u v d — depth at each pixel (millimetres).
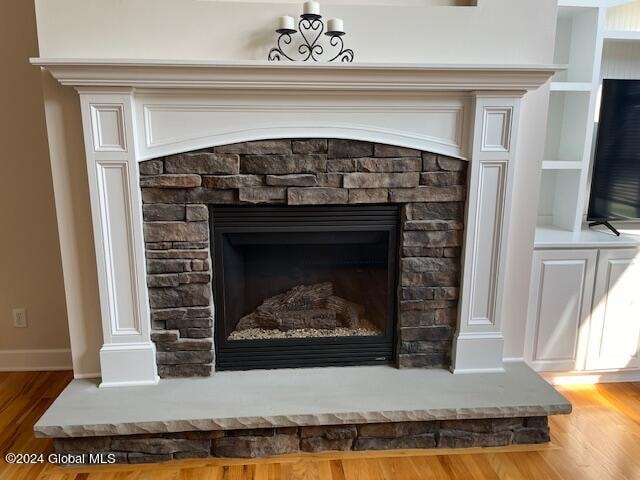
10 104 2289
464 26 1982
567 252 2311
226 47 1917
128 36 1861
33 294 2520
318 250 2320
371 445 1982
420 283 2170
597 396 2426
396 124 1992
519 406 1959
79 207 1982
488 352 2219
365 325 2355
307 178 2004
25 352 2588
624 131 2447
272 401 1957
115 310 2035
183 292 2074
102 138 1875
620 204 2537
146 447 1885
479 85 1914
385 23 1952
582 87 2395
